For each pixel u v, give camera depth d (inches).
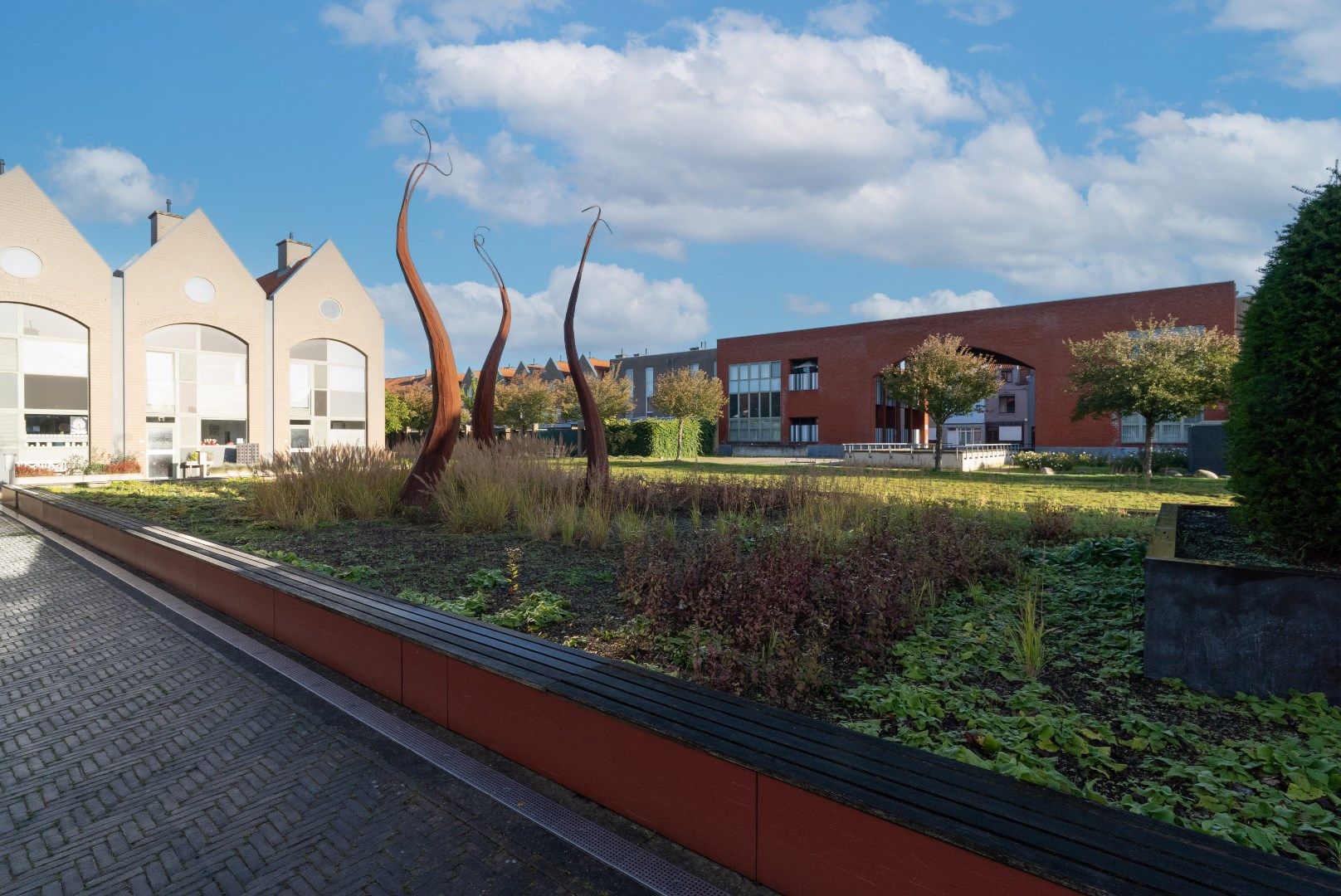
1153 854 63.7
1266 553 163.3
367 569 238.1
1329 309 147.4
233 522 367.9
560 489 368.8
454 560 261.1
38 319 840.9
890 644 166.7
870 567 197.6
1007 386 2231.8
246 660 172.9
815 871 79.0
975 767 81.8
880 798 74.3
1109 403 830.5
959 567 225.8
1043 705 129.0
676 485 449.1
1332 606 130.9
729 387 1827.0
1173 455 994.1
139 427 913.5
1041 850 64.6
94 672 168.4
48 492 530.9
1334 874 60.2
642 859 91.3
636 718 96.2
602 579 229.5
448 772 115.3
